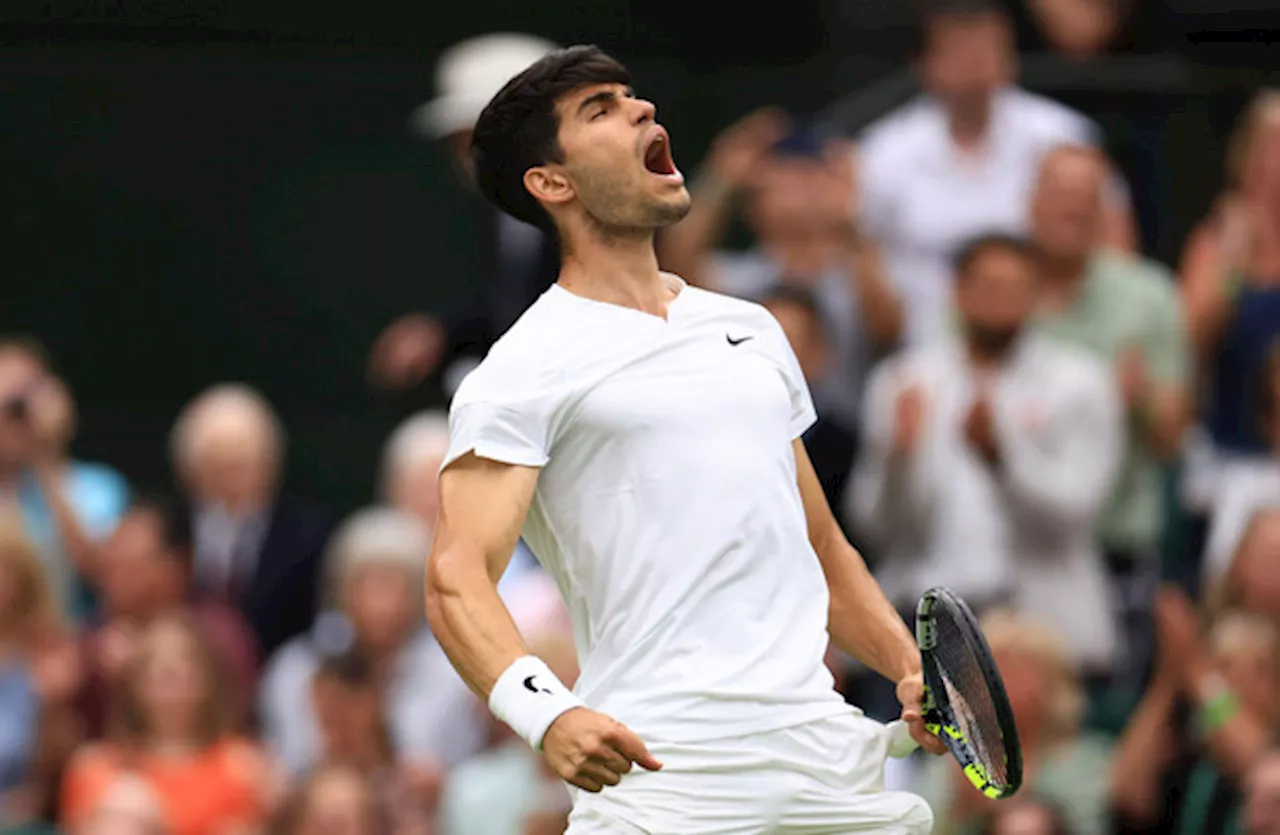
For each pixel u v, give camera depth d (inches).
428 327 1224.2
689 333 550.6
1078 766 986.7
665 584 533.6
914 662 567.2
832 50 1302.9
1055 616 1074.1
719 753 526.6
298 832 1014.4
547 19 1321.4
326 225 1307.8
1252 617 1043.3
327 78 1310.3
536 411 535.8
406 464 1176.2
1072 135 1230.9
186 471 1205.7
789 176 1176.8
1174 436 1138.0
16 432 1192.8
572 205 558.9
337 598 1112.8
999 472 1075.3
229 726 1063.0
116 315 1311.5
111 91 1310.3
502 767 1015.6
